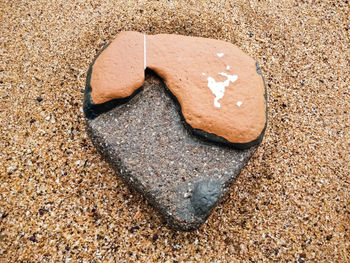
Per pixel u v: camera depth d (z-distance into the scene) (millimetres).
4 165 354
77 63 399
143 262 329
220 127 317
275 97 398
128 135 326
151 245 334
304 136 383
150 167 320
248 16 437
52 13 426
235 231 344
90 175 354
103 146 326
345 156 376
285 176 365
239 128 317
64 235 333
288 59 418
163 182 317
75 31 415
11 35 413
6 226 333
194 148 324
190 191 315
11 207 340
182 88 325
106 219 341
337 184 365
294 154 374
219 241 340
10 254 326
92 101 325
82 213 342
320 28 439
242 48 419
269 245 341
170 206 313
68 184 351
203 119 317
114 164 327
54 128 371
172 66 330
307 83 407
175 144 325
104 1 433
